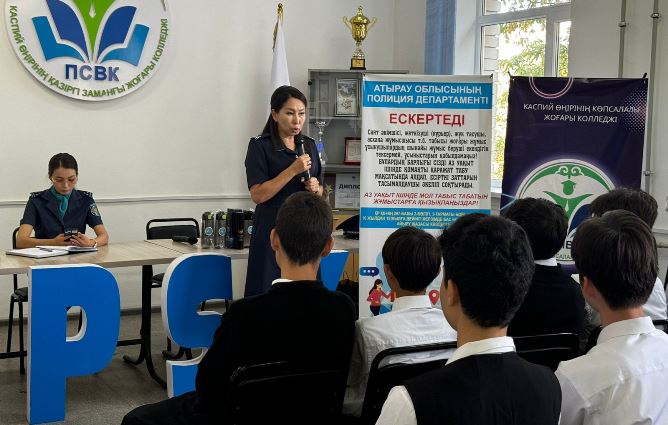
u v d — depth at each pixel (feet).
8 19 17.85
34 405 11.69
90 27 18.70
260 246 11.87
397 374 6.82
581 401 5.20
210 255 12.23
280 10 20.30
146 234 17.85
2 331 17.83
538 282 7.57
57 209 15.02
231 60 20.49
